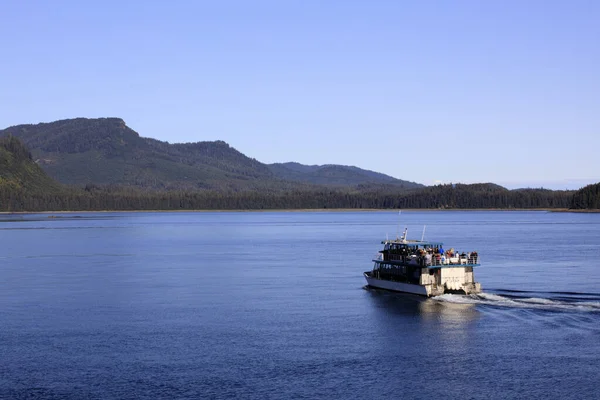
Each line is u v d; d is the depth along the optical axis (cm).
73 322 9388
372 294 11400
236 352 7862
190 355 7756
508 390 6625
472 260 10925
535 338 8244
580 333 8438
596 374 7006
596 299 10488
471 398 6450
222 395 6538
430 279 10744
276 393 6581
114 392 6625
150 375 7088
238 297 11262
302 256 18675
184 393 6588
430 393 6569
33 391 6656
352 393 6581
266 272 14725
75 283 13075
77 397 6506
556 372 7069
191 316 9738
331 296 11250
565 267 14875
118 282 13188
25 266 16212
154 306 10512
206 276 14062
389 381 6888
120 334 8688
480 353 7712
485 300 10438
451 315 9506
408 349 7906
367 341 8269
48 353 7850
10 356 7731
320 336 8525
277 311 10019
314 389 6681
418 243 11638
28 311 10156
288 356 7694
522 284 12150
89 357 7694
